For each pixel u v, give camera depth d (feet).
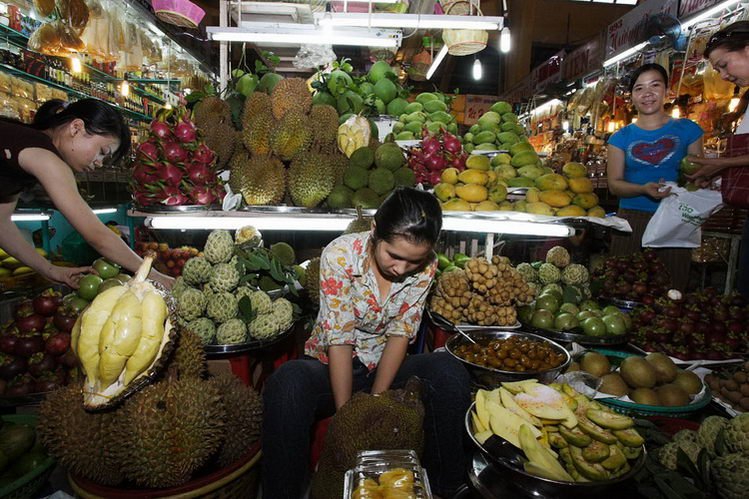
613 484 3.92
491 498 4.21
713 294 8.02
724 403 5.92
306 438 4.84
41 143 5.52
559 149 20.98
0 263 10.05
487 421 4.65
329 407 5.57
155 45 16.55
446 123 12.41
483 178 8.41
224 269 6.21
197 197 7.68
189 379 4.37
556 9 32.01
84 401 3.98
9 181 5.58
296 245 11.45
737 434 4.48
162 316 4.00
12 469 4.69
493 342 6.63
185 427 4.03
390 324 5.56
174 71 18.75
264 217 7.50
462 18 10.88
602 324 7.23
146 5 14.99
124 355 3.83
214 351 5.86
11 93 12.45
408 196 4.22
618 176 10.11
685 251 9.40
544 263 9.43
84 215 5.60
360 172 8.52
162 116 7.68
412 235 4.09
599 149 17.58
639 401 5.74
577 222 7.66
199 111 9.79
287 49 17.07
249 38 11.43
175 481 4.11
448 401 5.03
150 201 7.68
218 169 9.16
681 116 13.61
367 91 12.68
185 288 6.22
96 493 4.09
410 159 9.63
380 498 3.31
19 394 5.53
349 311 5.18
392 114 13.01
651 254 8.89
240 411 4.84
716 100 12.21
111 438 4.08
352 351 5.56
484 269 7.37
